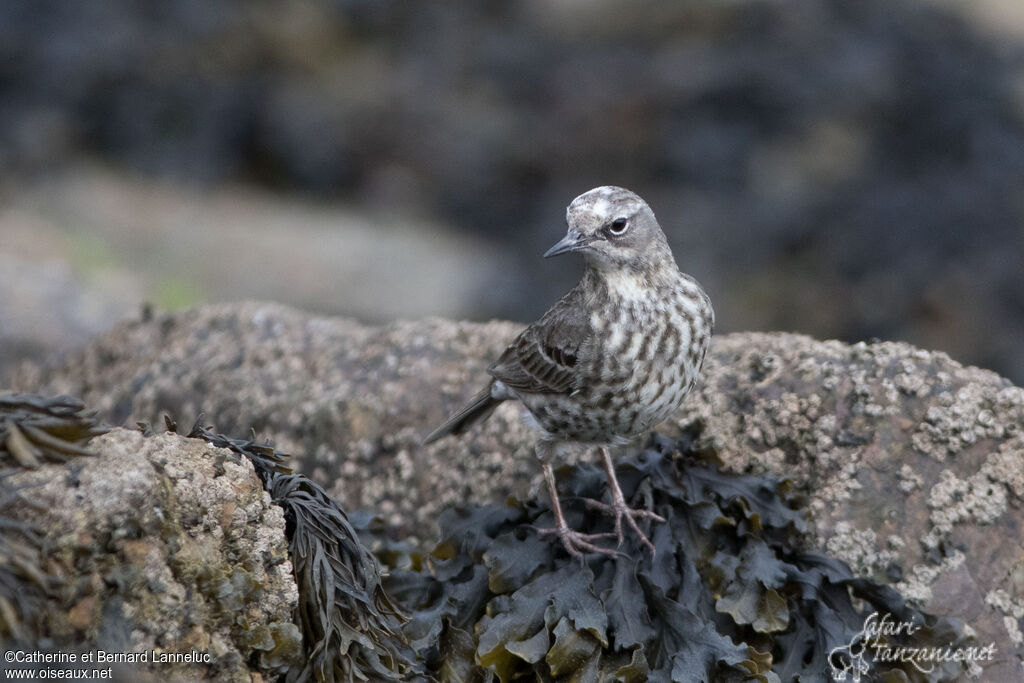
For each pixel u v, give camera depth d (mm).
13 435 5488
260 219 21984
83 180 22062
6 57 23062
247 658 5922
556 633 6883
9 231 19984
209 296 19547
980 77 21281
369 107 23891
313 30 24734
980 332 18375
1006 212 19578
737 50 22562
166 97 23141
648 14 24594
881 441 8242
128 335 11234
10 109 22766
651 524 7695
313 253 21297
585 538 7578
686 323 7949
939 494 8008
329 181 23438
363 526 8227
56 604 5203
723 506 7777
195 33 23828
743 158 21484
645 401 7973
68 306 15430
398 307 20594
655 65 23234
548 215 22078
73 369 11281
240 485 6094
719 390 8852
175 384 10484
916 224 19609
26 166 22016
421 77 24531
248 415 10047
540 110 23875
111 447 5742
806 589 7383
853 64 21500
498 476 9133
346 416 9711
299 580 6305
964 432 8125
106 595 5367
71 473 5516
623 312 7945
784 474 8383
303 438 9805
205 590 5742
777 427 8523
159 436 6180
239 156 23359
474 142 23453
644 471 7922
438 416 9578
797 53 22078
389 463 9500
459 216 23188
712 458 7996
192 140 23047
